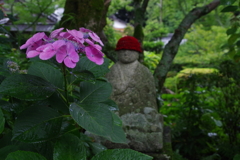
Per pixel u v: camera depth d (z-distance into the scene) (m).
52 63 0.82
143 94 2.39
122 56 2.44
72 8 2.57
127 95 2.37
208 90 3.70
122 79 2.41
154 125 2.18
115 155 0.67
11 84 0.71
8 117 0.90
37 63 0.91
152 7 15.51
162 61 3.65
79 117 0.67
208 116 3.91
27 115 0.72
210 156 3.01
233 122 3.40
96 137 2.15
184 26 3.73
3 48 1.19
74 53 0.67
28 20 4.07
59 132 0.73
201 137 3.52
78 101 0.91
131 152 0.67
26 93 0.71
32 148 0.79
